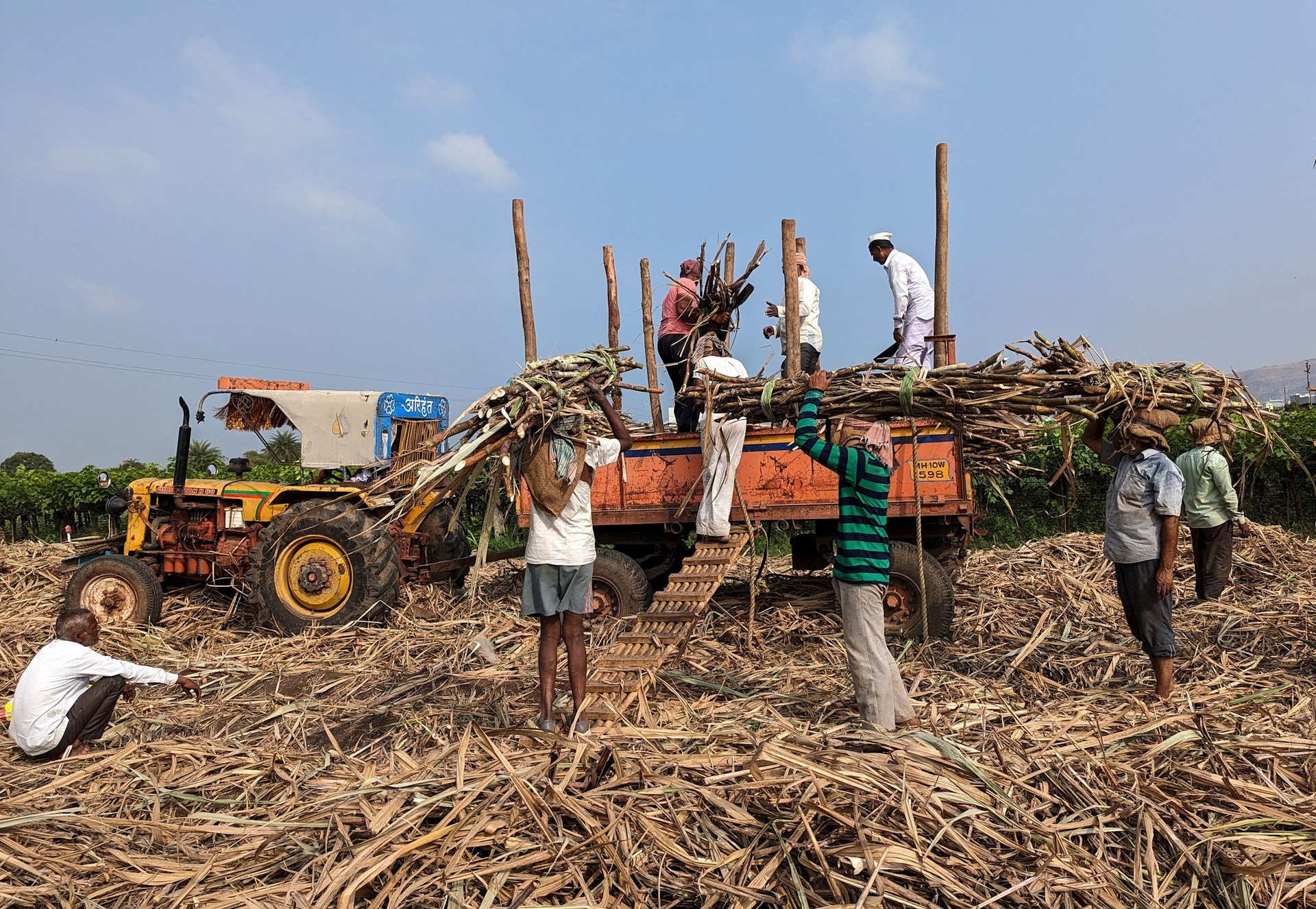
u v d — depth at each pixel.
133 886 3.05
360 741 4.63
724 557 5.96
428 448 4.48
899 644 6.13
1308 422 10.73
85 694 4.66
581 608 4.29
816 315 7.96
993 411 5.06
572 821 3.24
